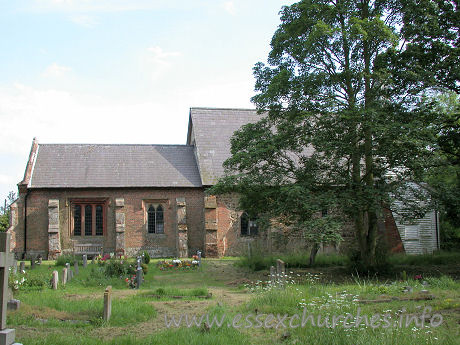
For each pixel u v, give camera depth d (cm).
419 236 3391
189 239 3422
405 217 2127
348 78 2067
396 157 1933
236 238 3434
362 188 2005
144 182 3425
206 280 2142
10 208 3231
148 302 1337
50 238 3216
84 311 1191
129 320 1083
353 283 1873
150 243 3388
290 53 2138
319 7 2033
